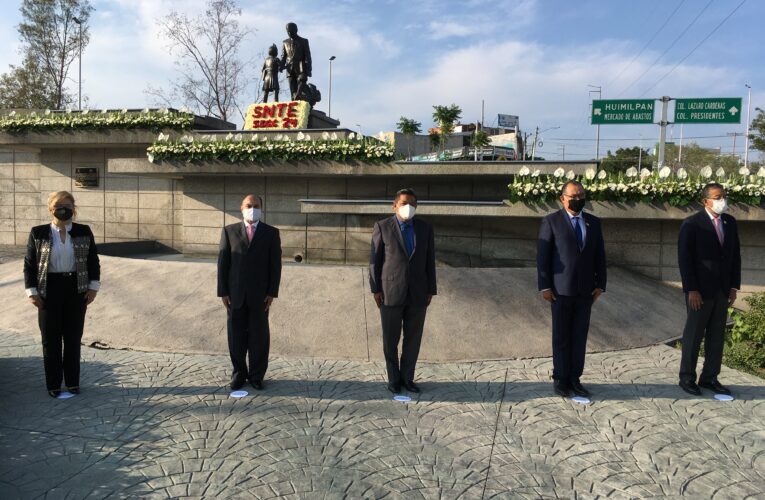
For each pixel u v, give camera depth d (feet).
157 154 34.91
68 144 40.68
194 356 20.27
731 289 17.07
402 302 16.53
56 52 117.60
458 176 33.96
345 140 33.78
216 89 97.91
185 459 12.28
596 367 19.63
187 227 38.37
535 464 12.40
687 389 17.08
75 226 16.60
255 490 11.03
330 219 36.32
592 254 16.81
